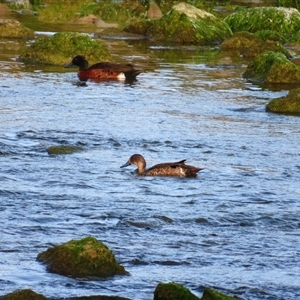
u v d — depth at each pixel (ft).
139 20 359.66
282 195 149.38
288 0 393.91
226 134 191.83
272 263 119.14
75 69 268.41
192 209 139.54
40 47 275.59
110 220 132.87
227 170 163.43
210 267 116.57
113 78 253.03
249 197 147.43
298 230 133.59
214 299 99.96
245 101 229.04
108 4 396.57
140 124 197.77
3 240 122.21
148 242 124.57
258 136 191.42
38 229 127.44
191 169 158.10
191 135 189.26
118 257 118.21
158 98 228.22
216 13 392.88
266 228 133.49
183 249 122.72
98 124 195.93
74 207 137.90
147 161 167.22
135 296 105.60
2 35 314.35
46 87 236.63
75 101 220.43
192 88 243.40
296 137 192.13
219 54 307.17
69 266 111.55
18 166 159.12
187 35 326.24
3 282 107.86
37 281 108.47
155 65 277.85
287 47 327.06
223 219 135.74
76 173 157.07
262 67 263.90
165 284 101.96
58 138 181.47
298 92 222.48
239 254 122.01
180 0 415.64
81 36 280.51
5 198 140.56
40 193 144.15
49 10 378.94
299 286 111.34
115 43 318.24
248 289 109.50
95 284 108.58
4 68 260.42
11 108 208.13
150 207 139.54
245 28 348.38
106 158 168.25
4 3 385.70
